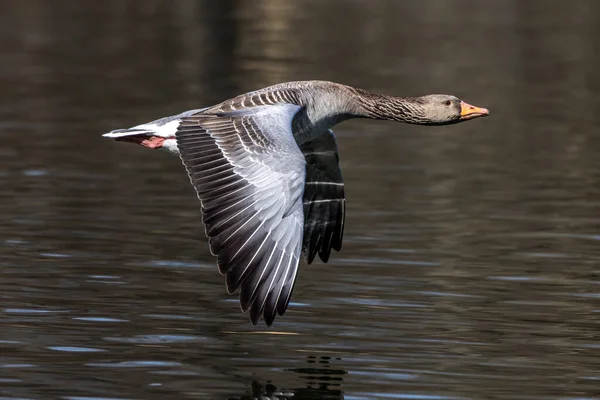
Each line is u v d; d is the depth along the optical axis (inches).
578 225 718.5
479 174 872.9
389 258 639.8
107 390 433.4
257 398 427.5
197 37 1609.3
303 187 406.3
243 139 427.2
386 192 805.2
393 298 564.4
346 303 555.5
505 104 1186.6
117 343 489.7
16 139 966.4
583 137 1026.7
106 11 1850.4
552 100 1214.9
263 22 1760.6
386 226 711.7
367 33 1658.5
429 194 802.8
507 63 1443.2
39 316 523.5
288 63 1392.7
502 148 977.5
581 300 564.7
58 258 623.5
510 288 584.1
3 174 834.8
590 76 1369.3
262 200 404.2
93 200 766.5
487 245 669.9
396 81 1266.0
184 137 437.1
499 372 461.1
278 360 472.1
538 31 1706.4
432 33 1668.3
